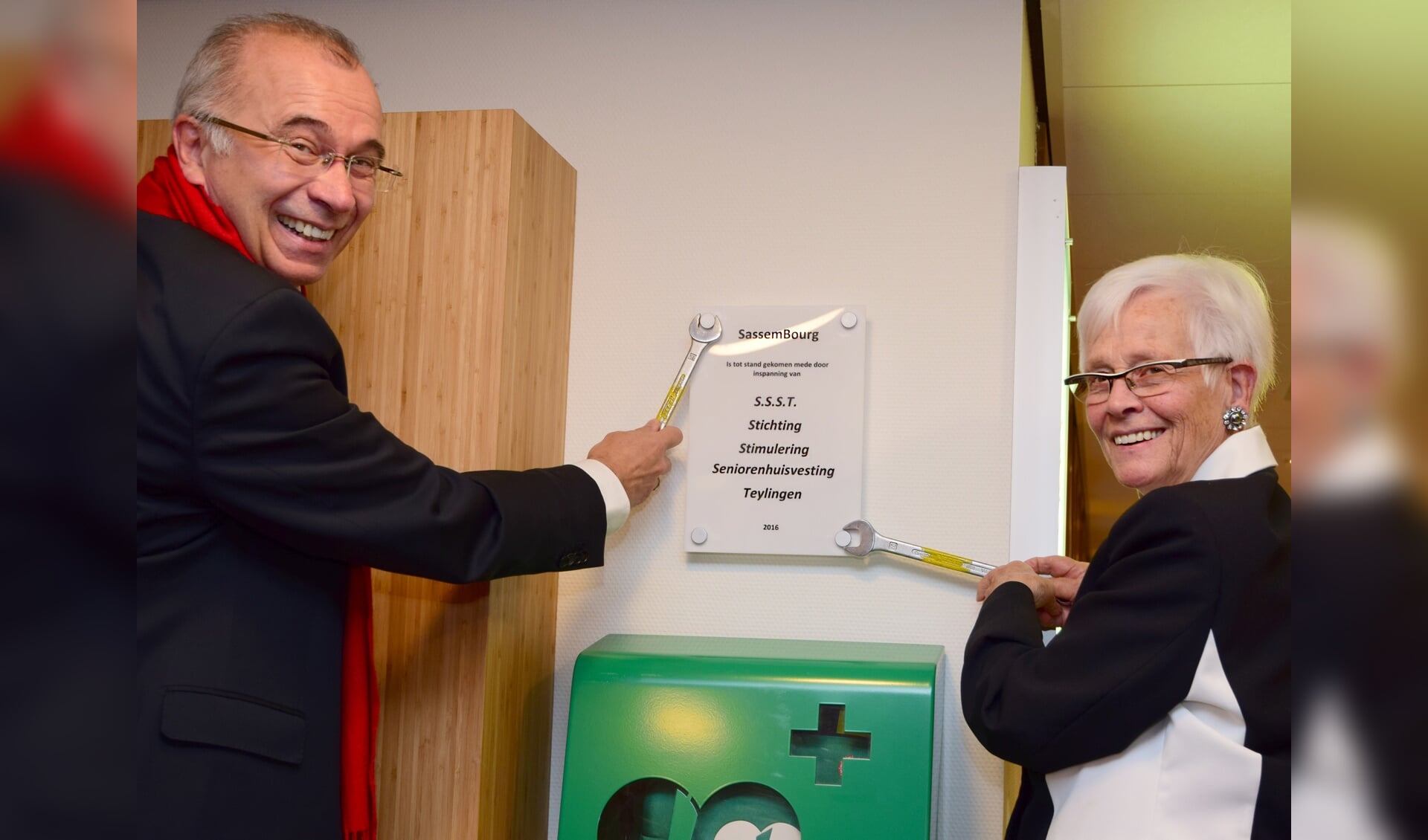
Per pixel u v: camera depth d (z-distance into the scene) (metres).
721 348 1.77
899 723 1.49
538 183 1.73
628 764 1.54
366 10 1.98
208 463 1.11
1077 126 3.06
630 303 1.85
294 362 1.15
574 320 1.86
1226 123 3.00
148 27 2.01
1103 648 1.10
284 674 1.19
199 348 1.09
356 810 1.30
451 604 1.58
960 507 1.71
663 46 1.88
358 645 1.32
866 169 1.79
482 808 1.56
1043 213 1.73
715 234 1.83
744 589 1.78
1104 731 1.10
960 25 1.79
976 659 1.26
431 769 1.57
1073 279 4.42
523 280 1.68
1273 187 3.43
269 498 1.14
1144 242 3.96
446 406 1.62
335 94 1.28
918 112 1.79
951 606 1.71
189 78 1.28
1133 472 1.29
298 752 1.19
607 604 1.81
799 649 1.65
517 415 1.67
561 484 1.41
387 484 1.20
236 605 1.17
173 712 1.09
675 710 1.54
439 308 1.63
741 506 1.74
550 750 1.82
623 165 1.87
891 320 1.76
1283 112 2.92
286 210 1.27
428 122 1.66
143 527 1.11
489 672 1.58
